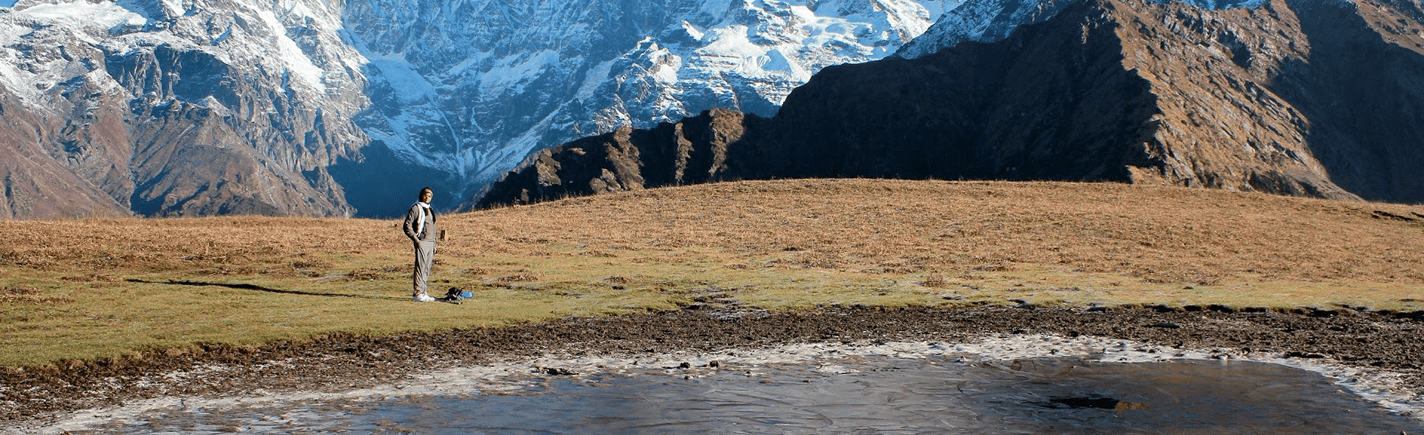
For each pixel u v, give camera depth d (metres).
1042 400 12.25
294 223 44.12
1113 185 59.81
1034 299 24.12
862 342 17.66
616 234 40.41
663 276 28.42
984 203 50.66
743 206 50.38
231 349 16.27
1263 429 10.59
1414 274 31.89
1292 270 32.19
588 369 14.79
